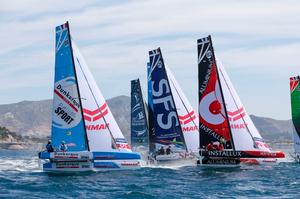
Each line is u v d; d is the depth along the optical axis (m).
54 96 52.75
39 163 55.38
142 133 88.31
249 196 37.81
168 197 37.34
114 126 53.84
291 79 81.06
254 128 60.81
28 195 37.62
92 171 52.03
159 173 53.19
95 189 40.91
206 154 57.78
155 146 66.62
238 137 60.06
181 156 64.62
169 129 66.00
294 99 80.69
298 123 80.00
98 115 53.28
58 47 52.78
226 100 60.91
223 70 61.94
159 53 66.38
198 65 59.56
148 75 71.50
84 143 52.34
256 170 56.41
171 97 66.12
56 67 52.62
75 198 36.41
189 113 69.88
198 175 51.75
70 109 52.25
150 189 41.41
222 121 58.31
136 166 54.19
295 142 80.19
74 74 52.38
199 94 59.41
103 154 52.56
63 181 45.59
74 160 51.69
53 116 52.53
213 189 41.62
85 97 53.09
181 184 44.69
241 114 60.81
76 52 53.59
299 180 48.03
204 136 59.06
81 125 52.28
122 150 53.78
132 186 42.84
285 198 36.72
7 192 39.12
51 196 37.22
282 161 80.62
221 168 57.44
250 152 58.53
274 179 48.72
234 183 45.47
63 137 52.19
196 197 37.38
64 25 52.44
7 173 52.12
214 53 58.75
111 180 46.78
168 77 70.25
